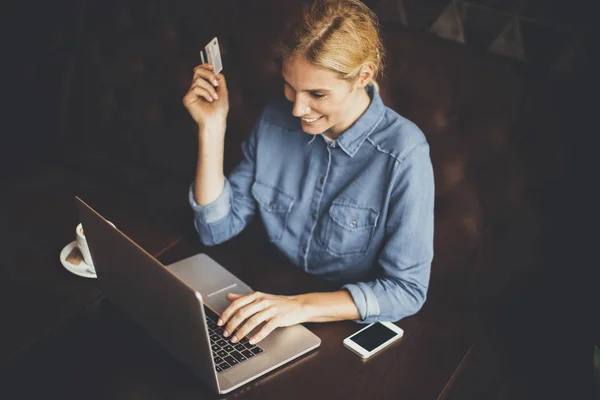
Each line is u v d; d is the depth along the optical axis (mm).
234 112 2131
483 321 1854
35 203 1709
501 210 1845
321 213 1645
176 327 1170
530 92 1751
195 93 1606
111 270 1288
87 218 1266
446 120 1868
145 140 2324
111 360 1261
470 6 1942
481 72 1801
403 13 2047
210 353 1127
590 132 1702
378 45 1457
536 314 1856
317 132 1467
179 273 1503
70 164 2373
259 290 1489
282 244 1723
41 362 1245
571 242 1774
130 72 2285
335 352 1314
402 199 1496
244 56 2086
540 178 1777
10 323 1316
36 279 1438
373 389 1229
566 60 1845
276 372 1256
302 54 1334
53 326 1318
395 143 1507
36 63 2422
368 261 1613
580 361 1728
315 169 1625
